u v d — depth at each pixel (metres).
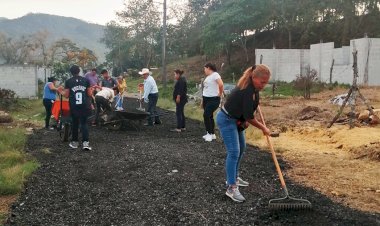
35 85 27.72
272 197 5.85
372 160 8.11
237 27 41.47
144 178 6.95
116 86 16.47
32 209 5.62
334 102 18.67
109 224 5.11
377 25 38.31
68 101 9.81
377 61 25.78
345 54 28.53
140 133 11.93
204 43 43.31
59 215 5.41
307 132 11.43
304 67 32.94
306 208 5.22
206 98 10.18
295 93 25.41
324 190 6.20
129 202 5.85
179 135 11.52
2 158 8.22
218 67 46.34
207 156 8.48
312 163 7.94
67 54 56.59
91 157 8.58
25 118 16.56
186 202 5.77
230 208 5.49
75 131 9.62
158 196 6.05
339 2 40.25
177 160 8.12
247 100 5.38
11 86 27.41
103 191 6.35
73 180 6.93
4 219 5.25
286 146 9.84
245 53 46.50
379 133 10.31
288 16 41.72
